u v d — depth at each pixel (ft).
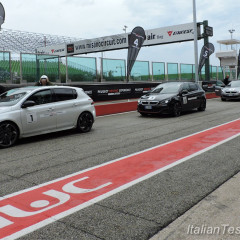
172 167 17.01
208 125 32.60
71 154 20.79
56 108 26.96
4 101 25.34
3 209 11.71
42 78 32.94
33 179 15.39
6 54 49.06
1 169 17.42
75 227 10.14
